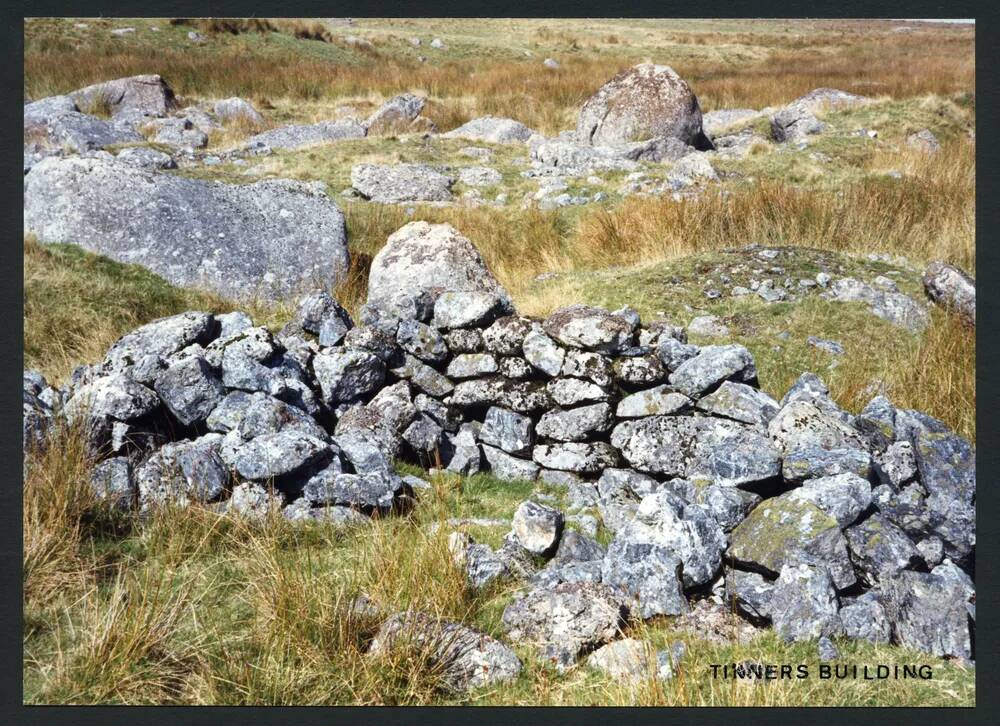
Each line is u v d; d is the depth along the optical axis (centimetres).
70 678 370
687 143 1719
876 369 756
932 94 1850
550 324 600
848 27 4297
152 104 2002
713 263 937
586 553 472
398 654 377
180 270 905
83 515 470
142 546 464
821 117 1788
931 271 862
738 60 3170
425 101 2106
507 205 1345
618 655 388
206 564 453
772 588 419
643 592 423
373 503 501
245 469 501
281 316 873
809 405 527
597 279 963
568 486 586
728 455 500
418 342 625
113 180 927
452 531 492
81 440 493
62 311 789
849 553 438
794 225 1084
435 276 873
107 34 2484
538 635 404
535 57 3108
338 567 450
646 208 1169
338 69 2489
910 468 508
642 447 557
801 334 805
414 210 1275
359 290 968
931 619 418
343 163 1549
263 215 970
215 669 378
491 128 1870
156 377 555
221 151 1603
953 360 739
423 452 603
